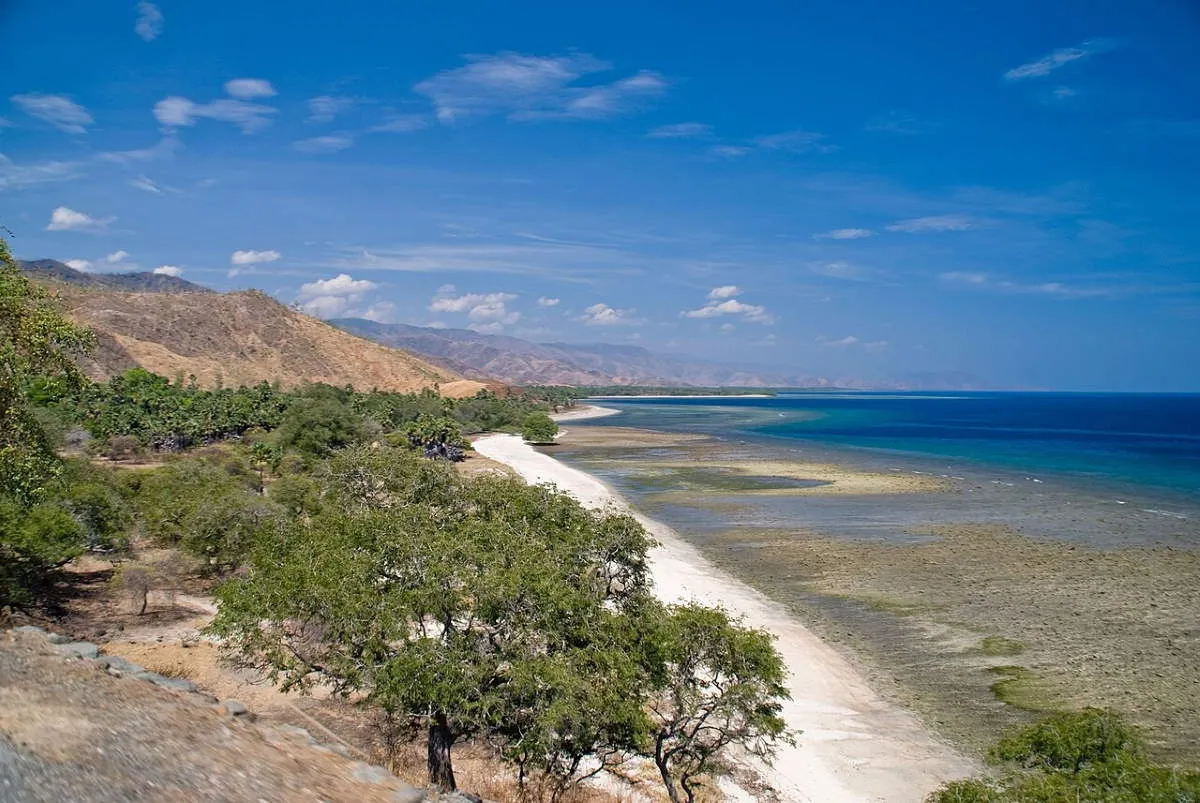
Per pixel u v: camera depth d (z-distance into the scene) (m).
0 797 5.82
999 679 26.92
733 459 99.19
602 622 17.59
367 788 8.98
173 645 25.16
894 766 21.02
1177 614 33.84
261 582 19.09
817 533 51.19
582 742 15.83
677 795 18.72
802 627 32.25
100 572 33.84
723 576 40.09
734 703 17.53
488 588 16.67
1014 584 38.62
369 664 16.39
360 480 34.69
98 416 95.06
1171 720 23.66
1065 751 16.92
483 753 20.42
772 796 19.44
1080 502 63.53
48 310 23.41
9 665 9.51
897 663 28.41
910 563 42.94
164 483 43.25
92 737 7.68
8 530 25.77
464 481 30.61
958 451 110.69
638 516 57.28
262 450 80.75
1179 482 76.12
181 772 7.45
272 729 10.20
